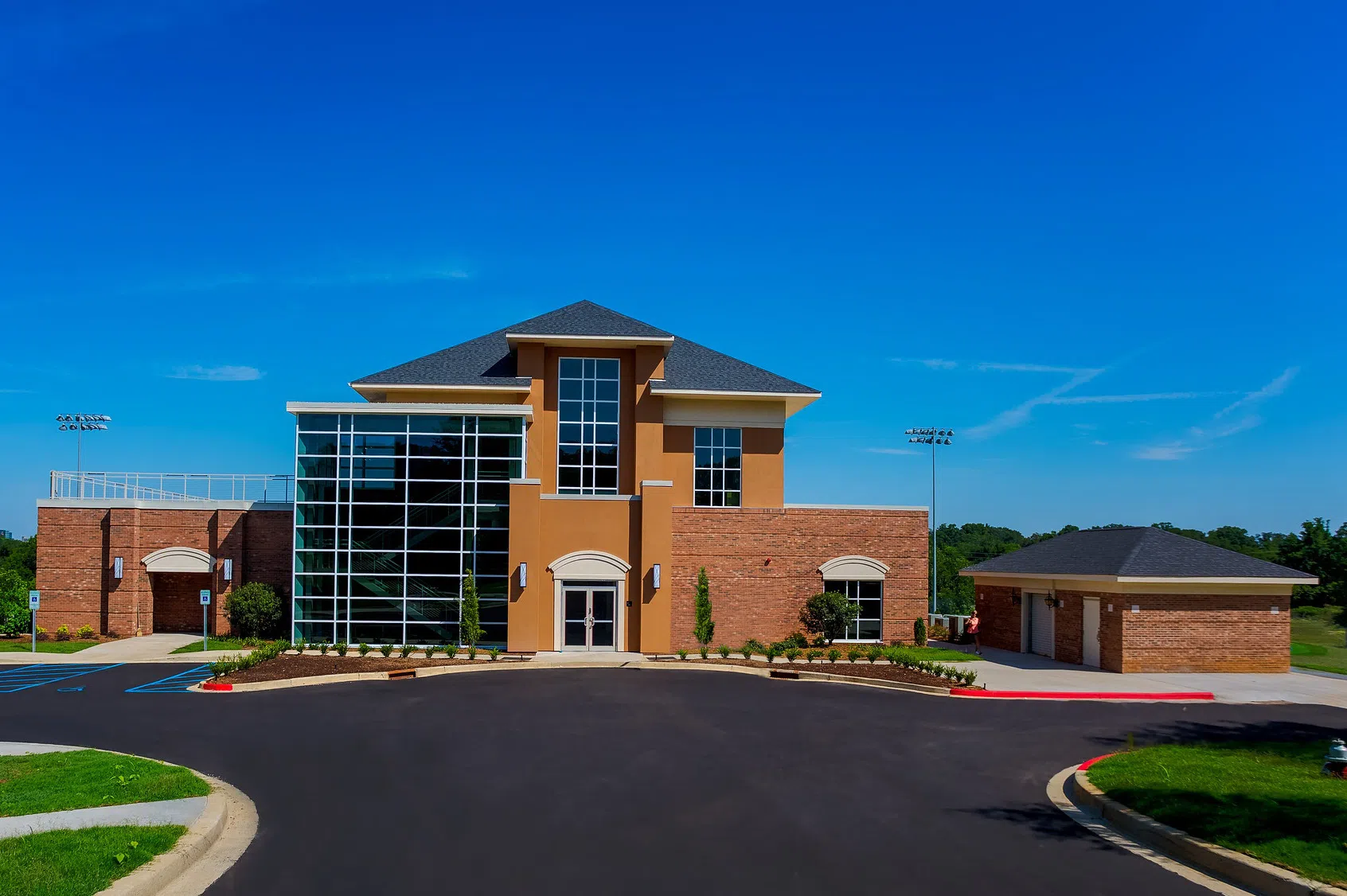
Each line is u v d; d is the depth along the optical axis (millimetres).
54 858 8797
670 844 9992
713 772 13500
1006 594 33688
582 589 30750
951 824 10898
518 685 22688
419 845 9914
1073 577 28703
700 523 31922
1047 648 30984
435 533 30375
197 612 34250
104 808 10719
